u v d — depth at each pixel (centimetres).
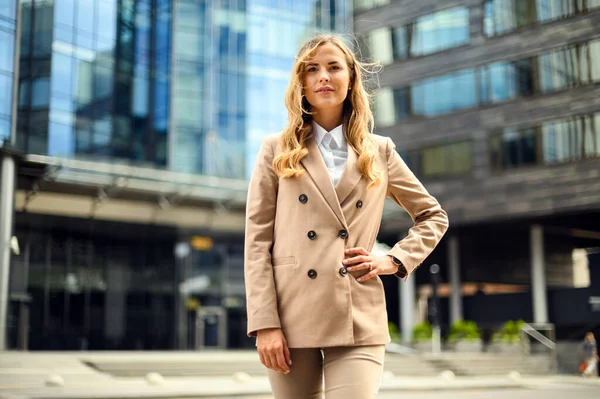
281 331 252
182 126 3212
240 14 3472
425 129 3747
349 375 246
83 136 2886
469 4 3662
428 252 269
